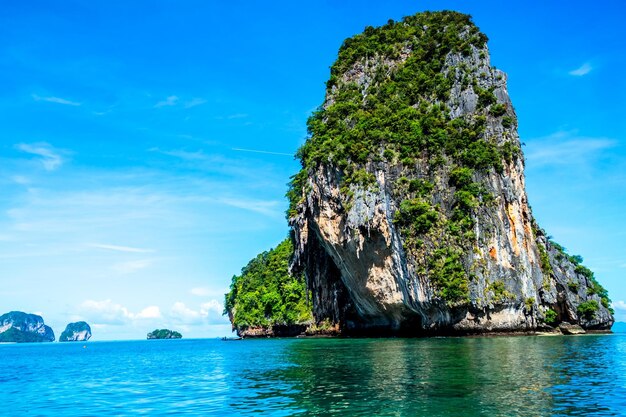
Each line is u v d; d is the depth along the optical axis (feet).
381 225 182.09
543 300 179.22
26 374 112.98
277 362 104.42
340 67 245.65
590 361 84.48
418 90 214.07
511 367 76.89
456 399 52.70
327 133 210.59
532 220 199.00
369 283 192.65
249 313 328.70
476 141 187.93
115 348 325.83
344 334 234.58
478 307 162.91
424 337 172.86
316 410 50.42
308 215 218.59
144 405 60.75
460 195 175.11
